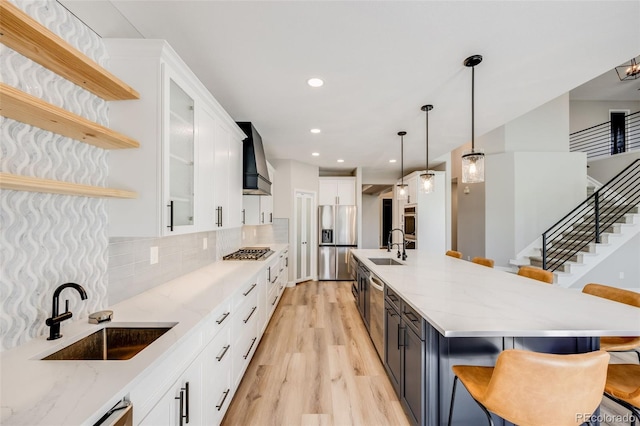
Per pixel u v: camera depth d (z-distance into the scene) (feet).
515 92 8.17
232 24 5.29
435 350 5.07
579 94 23.84
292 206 18.22
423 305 5.13
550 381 3.35
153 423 3.40
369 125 11.25
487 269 8.63
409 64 6.68
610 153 24.23
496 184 19.77
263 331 10.11
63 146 4.20
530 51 6.12
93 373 3.02
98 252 4.90
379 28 5.39
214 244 10.21
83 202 4.58
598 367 3.35
